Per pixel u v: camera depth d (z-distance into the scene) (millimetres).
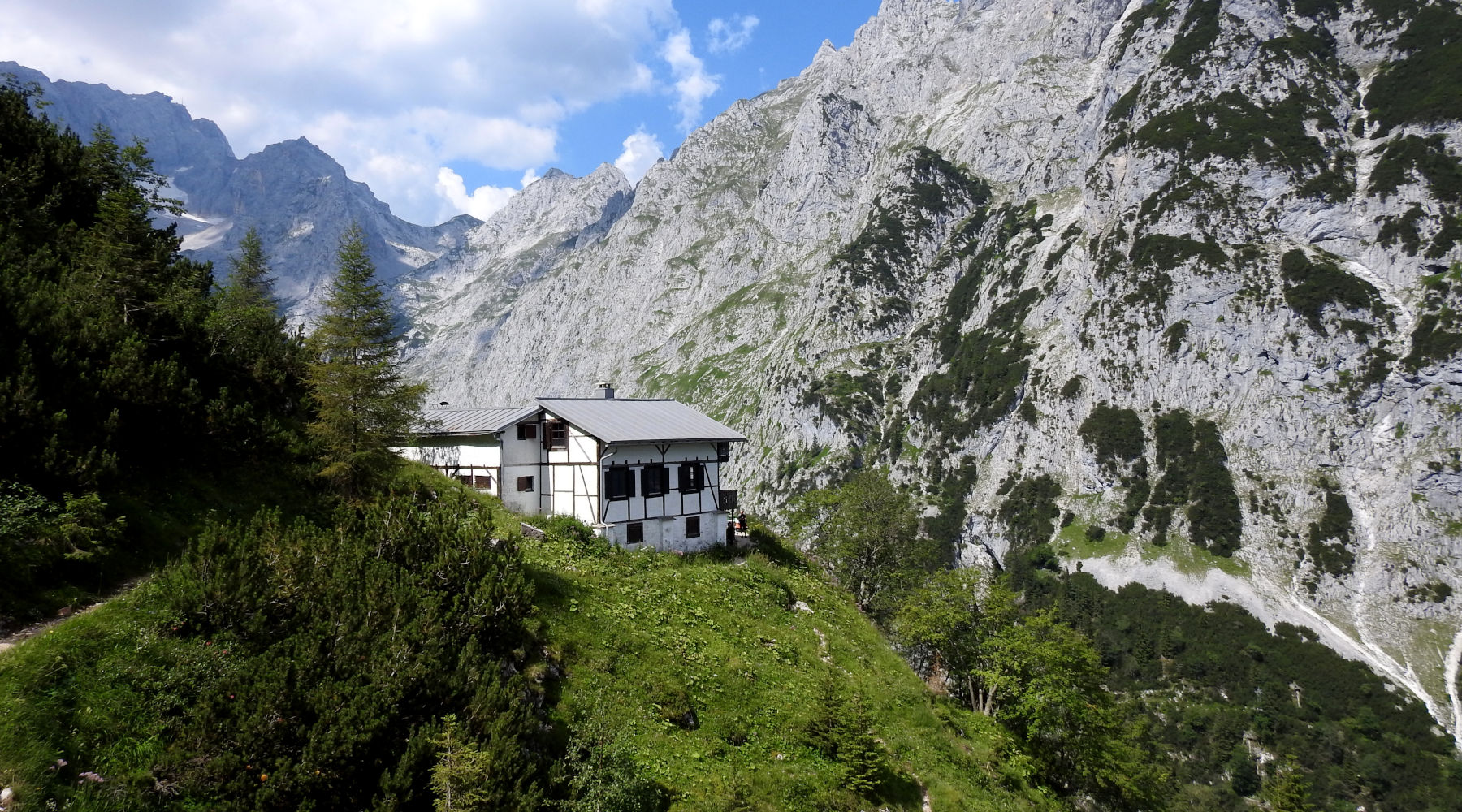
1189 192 192500
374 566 20734
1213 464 163125
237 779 14250
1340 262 170750
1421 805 103812
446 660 19031
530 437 48031
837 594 51344
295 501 26812
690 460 50625
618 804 18375
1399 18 199875
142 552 19500
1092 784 41281
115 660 15094
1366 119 189500
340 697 16125
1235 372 170625
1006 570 168375
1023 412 199875
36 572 16531
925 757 31312
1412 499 140250
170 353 26766
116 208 30469
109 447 21156
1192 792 111125
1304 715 119125
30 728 12945
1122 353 188000
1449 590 129500
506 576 23391
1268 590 141000
